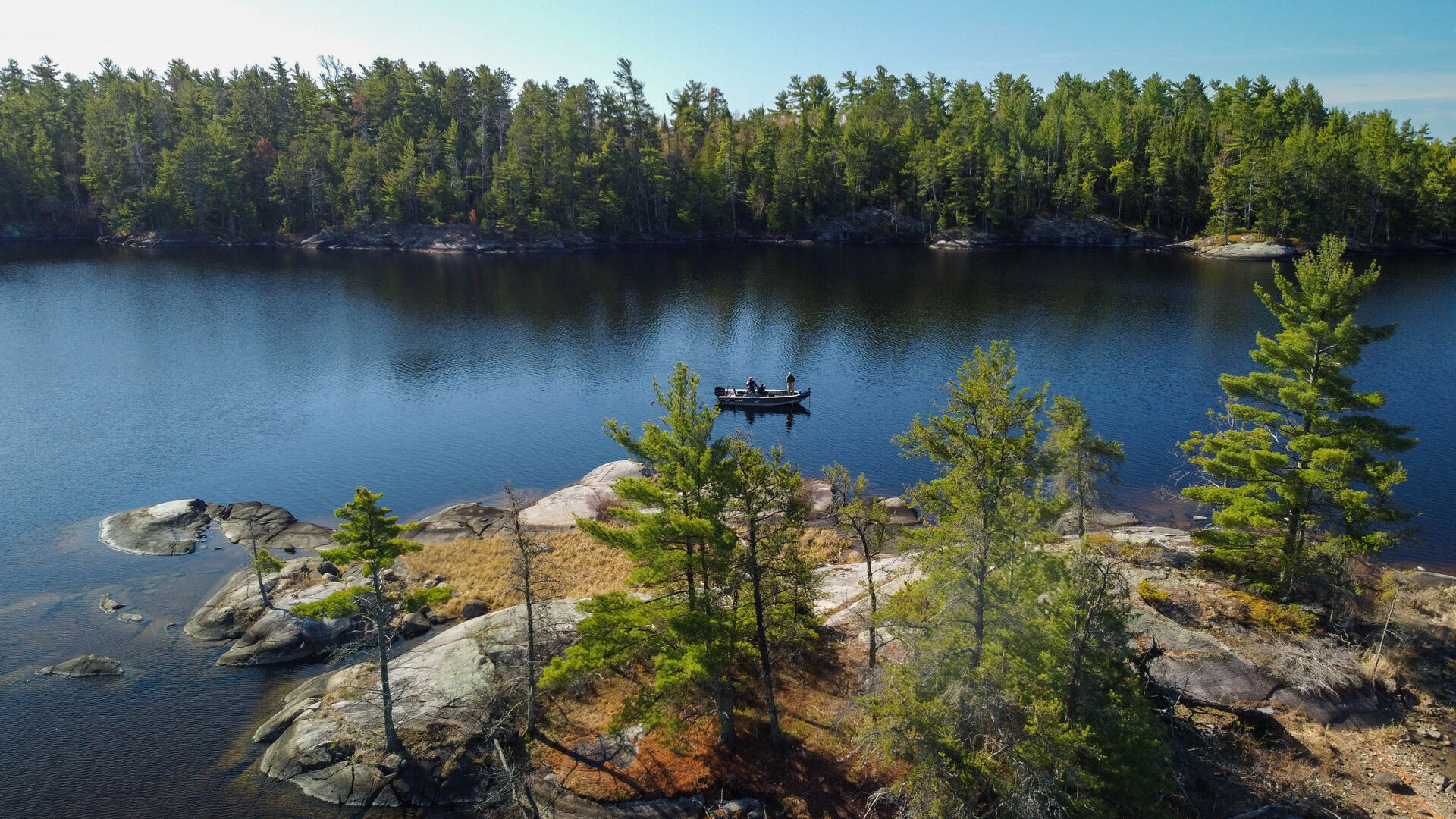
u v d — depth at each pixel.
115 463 55.22
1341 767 25.53
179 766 27.56
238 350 82.69
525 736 27.45
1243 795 23.95
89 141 152.00
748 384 72.75
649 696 25.56
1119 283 114.44
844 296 108.94
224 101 169.62
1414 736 26.94
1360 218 140.38
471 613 36.94
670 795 25.36
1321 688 28.16
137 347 83.06
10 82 171.50
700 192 165.25
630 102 164.00
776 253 151.38
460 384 73.88
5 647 34.34
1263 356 34.34
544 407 68.12
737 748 26.92
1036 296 106.31
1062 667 21.11
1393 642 31.59
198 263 131.00
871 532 34.12
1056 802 18.23
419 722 27.78
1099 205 162.00
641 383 74.38
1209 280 115.62
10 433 60.25
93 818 25.20
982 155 160.38
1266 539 34.53
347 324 94.06
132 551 42.97
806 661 31.38
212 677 32.56
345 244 150.62
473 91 166.62
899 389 71.50
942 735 19.09
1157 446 56.41
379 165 152.88
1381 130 152.50
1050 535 22.97
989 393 23.89
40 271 119.62
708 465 24.53
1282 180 140.75
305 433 61.81
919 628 22.81
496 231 152.50
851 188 165.75
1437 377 68.81
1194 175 152.50
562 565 41.19
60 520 46.78
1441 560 40.34
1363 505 31.14
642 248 158.12
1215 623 31.80
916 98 183.12
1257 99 176.50
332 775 26.44
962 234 157.75
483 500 51.03
